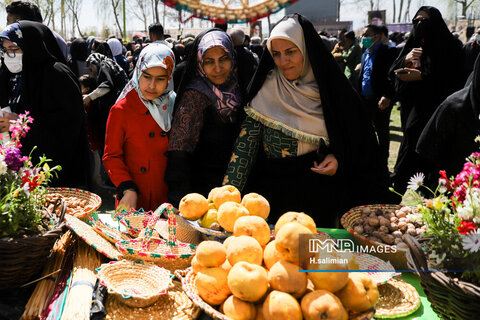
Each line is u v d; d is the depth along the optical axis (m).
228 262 1.09
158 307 1.21
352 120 1.92
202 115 1.97
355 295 1.01
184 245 1.42
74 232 1.42
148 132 2.08
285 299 0.97
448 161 2.09
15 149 1.36
